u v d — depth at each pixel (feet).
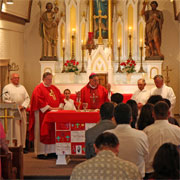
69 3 39.93
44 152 26.58
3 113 23.35
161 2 40.75
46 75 27.22
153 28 37.52
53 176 21.44
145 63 38.96
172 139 14.57
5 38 36.65
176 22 40.70
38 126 26.76
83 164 10.28
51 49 38.81
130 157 13.62
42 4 41.19
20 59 40.27
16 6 37.55
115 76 38.27
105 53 37.42
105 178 10.04
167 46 40.88
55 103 27.45
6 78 36.01
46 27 38.24
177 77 40.88
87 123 23.02
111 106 15.02
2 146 17.30
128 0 39.68
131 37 39.70
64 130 23.21
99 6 39.60
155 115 15.01
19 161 19.98
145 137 13.87
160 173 8.98
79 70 39.50
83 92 27.61
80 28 40.09
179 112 40.63
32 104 26.63
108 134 10.87
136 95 29.96
